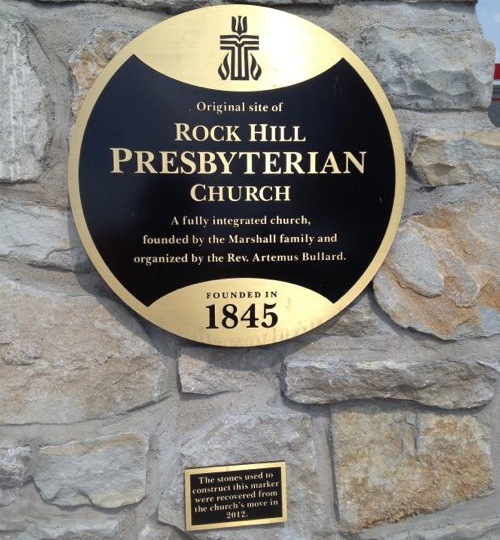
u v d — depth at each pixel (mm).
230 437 1154
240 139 1097
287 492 1179
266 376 1170
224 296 1122
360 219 1137
